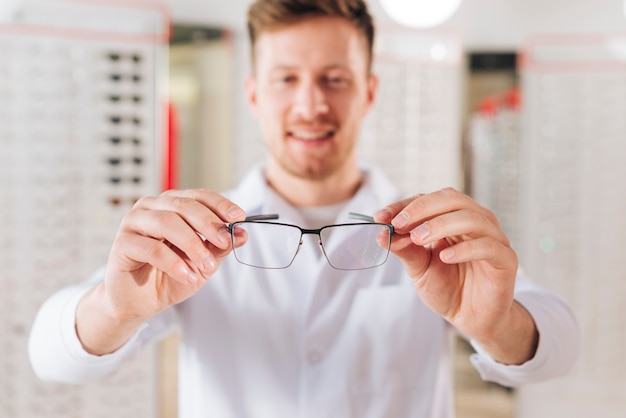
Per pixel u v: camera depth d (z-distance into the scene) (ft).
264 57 4.75
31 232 7.91
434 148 9.31
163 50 8.08
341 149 4.77
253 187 5.00
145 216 3.29
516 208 9.82
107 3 7.83
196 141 8.91
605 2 9.31
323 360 4.63
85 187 8.02
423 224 3.28
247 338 4.65
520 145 9.66
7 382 7.93
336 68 4.63
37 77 7.75
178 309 4.81
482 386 9.68
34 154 7.84
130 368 8.25
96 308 3.66
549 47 9.34
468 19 9.45
